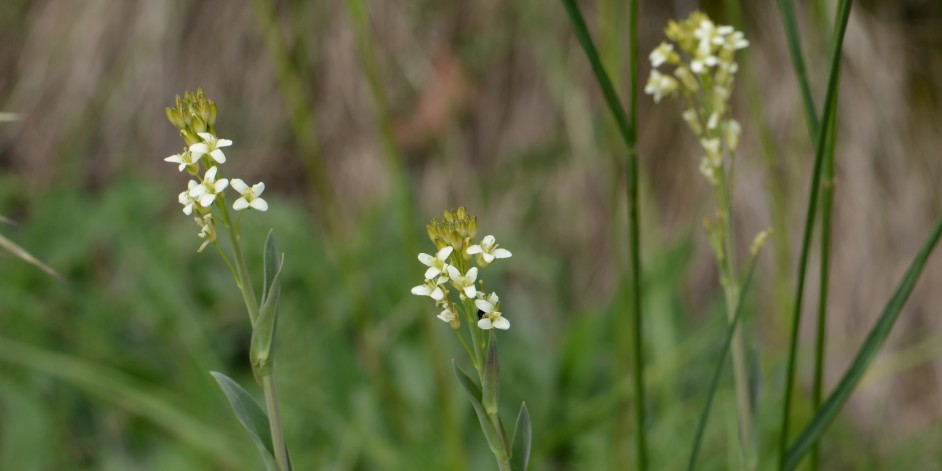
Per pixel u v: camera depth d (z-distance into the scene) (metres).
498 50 1.27
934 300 1.11
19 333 1.10
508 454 0.54
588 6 1.23
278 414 0.55
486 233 1.20
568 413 1.03
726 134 0.62
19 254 0.67
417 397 1.03
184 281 1.15
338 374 1.01
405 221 0.85
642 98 1.21
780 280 0.87
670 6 1.20
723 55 0.62
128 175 1.19
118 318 1.18
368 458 1.00
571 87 1.23
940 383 1.10
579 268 1.22
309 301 1.12
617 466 0.91
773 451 0.91
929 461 1.02
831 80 0.60
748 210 1.14
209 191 0.53
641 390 0.65
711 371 1.06
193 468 0.92
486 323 0.53
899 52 1.16
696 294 1.18
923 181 1.13
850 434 1.04
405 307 1.07
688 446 0.93
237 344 1.18
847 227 1.14
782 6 0.62
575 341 1.05
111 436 1.06
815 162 0.60
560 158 1.24
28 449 0.95
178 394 1.07
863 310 1.13
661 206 1.20
